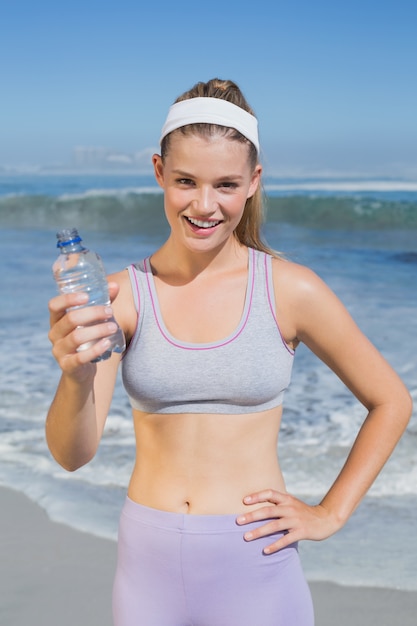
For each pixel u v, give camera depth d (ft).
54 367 23.52
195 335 7.50
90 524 14.21
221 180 7.07
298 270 7.62
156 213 74.43
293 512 7.34
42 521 14.40
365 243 52.03
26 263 43.88
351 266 41.42
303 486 15.17
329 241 53.42
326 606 11.58
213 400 7.41
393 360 23.09
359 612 11.40
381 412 7.76
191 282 7.64
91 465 16.63
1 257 46.88
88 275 6.62
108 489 15.60
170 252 7.68
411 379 21.29
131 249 49.78
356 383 7.83
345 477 7.68
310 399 20.20
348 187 91.81
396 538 13.42
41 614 11.64
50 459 17.10
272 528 7.29
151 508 7.51
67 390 6.63
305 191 84.12
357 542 13.39
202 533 7.27
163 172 7.45
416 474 15.64
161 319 7.52
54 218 74.49
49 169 191.52
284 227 62.03
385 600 11.66
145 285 7.65
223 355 7.33
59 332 6.29
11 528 14.17
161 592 7.40
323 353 7.83
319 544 13.39
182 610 7.39
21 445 17.85
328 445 17.08
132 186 116.37
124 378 7.64
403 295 32.81
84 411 6.86
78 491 15.53
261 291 7.53
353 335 7.65
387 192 83.05
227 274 7.64
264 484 7.59
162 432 7.56
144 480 7.68
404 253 46.37
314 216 65.77
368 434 7.73
